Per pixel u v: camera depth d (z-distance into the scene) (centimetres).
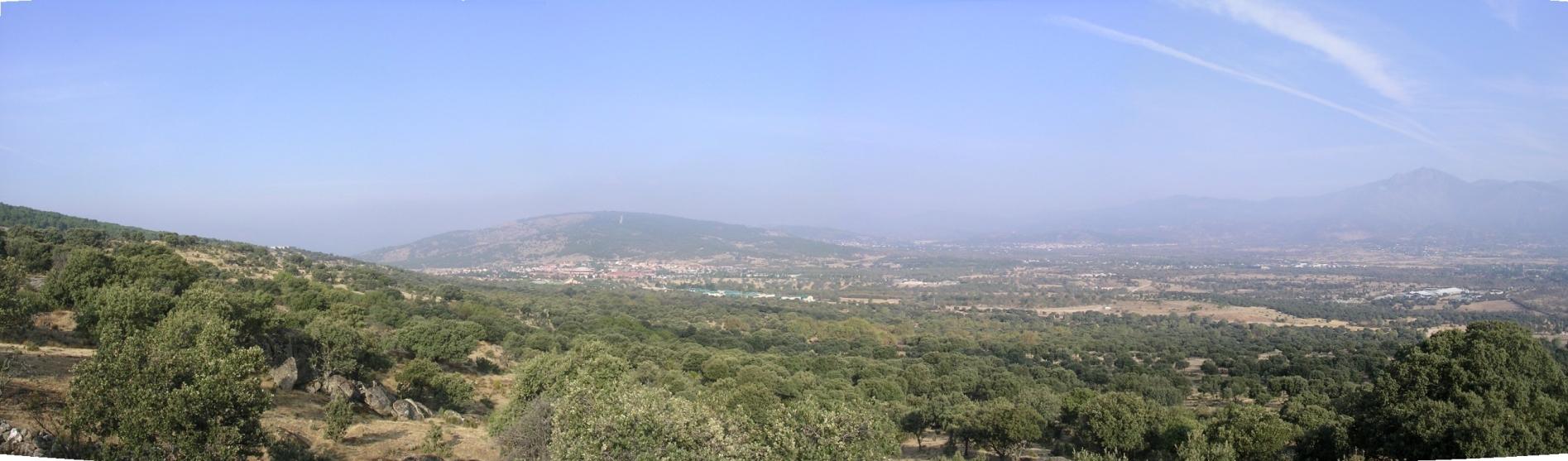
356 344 3678
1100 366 8044
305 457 2202
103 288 3334
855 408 2172
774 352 8256
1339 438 2575
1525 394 2327
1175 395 5947
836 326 11369
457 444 2802
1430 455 2270
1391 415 2422
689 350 6731
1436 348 2492
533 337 6500
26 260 4728
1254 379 6594
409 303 7794
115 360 1858
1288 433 2833
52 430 1912
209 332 2303
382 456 2497
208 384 1822
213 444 1795
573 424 1944
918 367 6569
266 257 8881
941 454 3981
